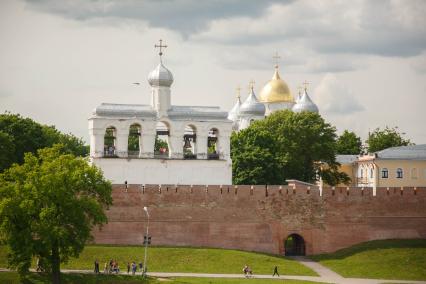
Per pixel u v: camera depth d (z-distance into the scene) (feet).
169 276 473.26
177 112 616.39
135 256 505.25
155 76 612.29
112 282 453.17
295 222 550.36
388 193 561.02
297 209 551.18
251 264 506.48
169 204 537.24
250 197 546.67
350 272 506.48
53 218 439.22
